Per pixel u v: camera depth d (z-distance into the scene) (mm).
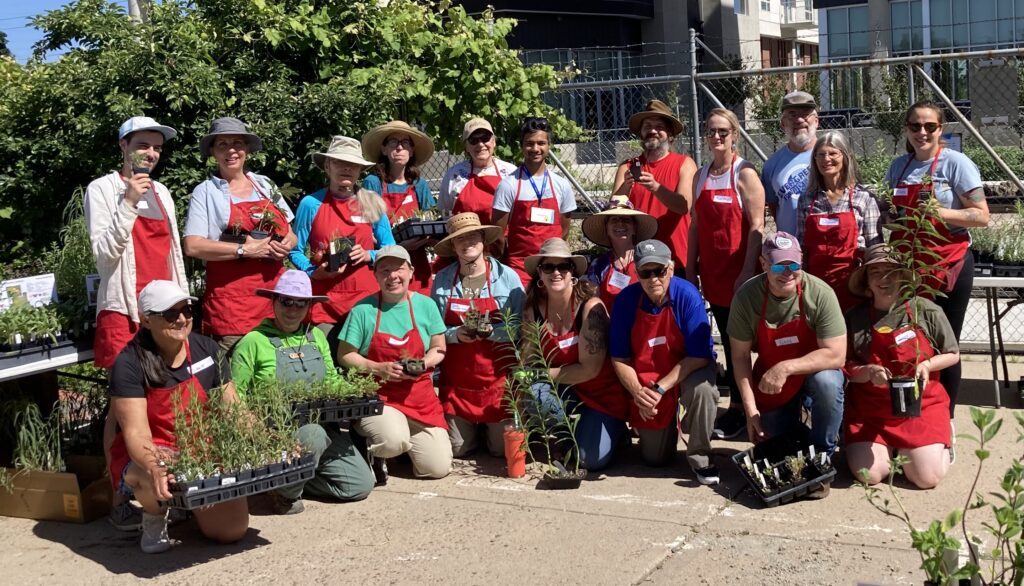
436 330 6180
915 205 6020
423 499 5703
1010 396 7156
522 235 6887
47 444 5652
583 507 5434
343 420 5582
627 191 7035
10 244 8531
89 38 8297
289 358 5652
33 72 9016
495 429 6406
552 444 6434
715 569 4547
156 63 7434
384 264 5961
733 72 9523
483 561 4746
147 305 4730
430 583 4531
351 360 6004
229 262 5938
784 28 36812
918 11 25719
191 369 4969
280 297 5574
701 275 6727
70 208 7555
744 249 6527
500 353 6332
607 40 28000
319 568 4754
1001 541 3516
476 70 9477
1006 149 10805
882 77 14203
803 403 5812
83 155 7852
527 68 10188
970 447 6086
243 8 8375
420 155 7348
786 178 6441
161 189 5637
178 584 4645
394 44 8984
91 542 5199
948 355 5535
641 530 5051
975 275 6844
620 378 5891
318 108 7895
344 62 8750
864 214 5879
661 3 29000
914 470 5434
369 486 5723
